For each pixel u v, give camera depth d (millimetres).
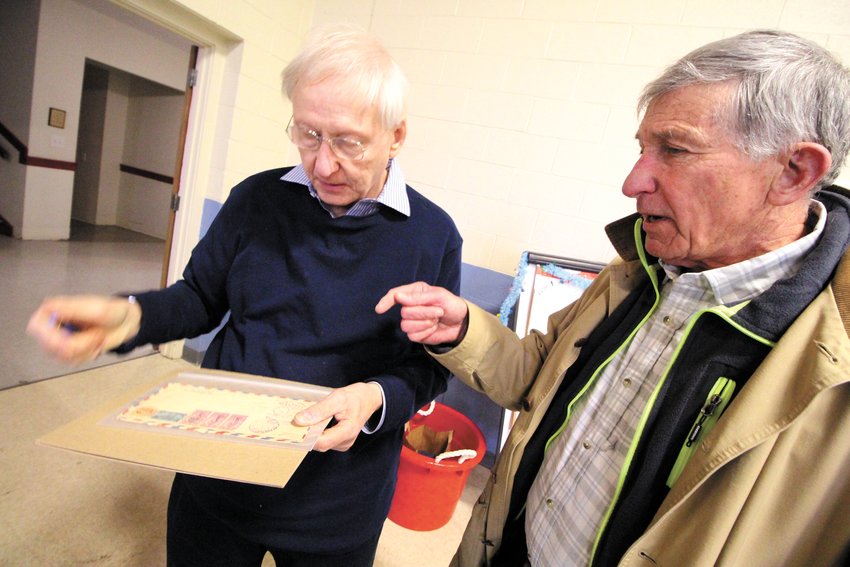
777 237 521
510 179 1947
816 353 435
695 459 483
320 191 721
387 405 695
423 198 861
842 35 1440
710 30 1589
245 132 2238
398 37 2100
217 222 858
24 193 4090
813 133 453
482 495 836
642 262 670
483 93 1958
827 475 429
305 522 769
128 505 1426
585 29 1765
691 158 502
